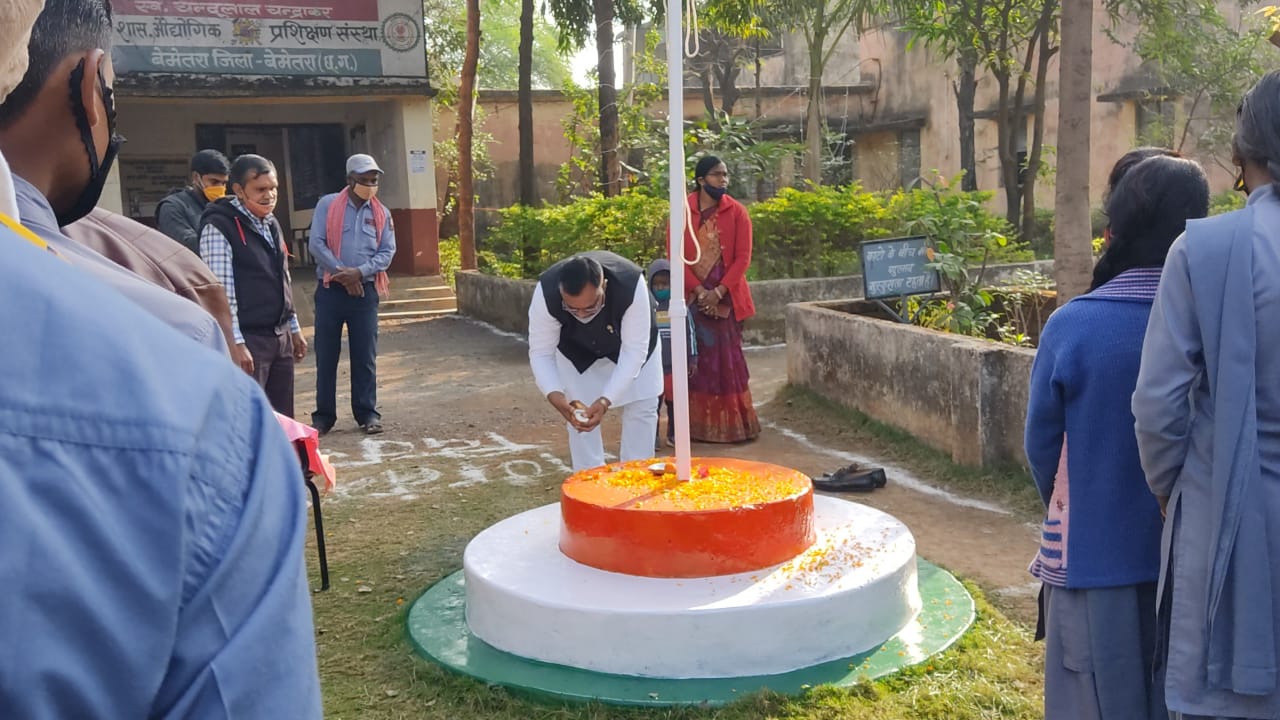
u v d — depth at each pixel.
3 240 0.76
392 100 16.30
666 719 3.39
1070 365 2.54
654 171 13.02
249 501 0.79
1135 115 17.34
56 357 0.72
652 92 17.64
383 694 3.69
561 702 3.52
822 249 12.06
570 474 6.57
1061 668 2.60
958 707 3.44
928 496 5.89
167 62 14.72
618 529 3.95
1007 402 6.02
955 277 8.06
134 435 0.72
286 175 18.45
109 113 1.57
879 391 7.20
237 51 15.02
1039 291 8.81
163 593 0.72
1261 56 15.56
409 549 5.23
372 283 7.79
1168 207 2.56
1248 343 2.10
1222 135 15.70
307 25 15.34
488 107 20.27
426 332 13.40
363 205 7.69
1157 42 15.04
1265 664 2.07
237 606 0.77
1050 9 15.63
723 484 4.24
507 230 14.25
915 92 22.09
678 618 3.61
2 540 0.65
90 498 0.69
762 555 3.97
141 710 0.72
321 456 4.23
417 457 7.12
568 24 15.89
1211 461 2.17
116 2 14.38
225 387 0.82
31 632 0.66
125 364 0.75
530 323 5.00
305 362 11.48
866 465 6.57
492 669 3.77
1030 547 5.02
